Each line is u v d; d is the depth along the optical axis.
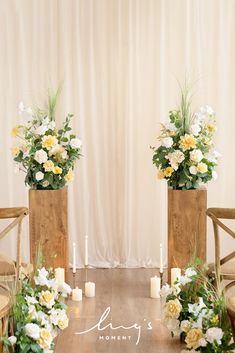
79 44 5.21
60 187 4.57
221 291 3.50
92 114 5.27
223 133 5.25
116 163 5.32
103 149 5.32
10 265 3.86
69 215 5.36
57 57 5.23
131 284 4.86
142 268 5.35
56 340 3.79
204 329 3.38
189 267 3.84
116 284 4.86
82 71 5.24
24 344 3.29
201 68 5.22
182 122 4.46
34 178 4.51
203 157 4.41
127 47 5.19
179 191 4.46
